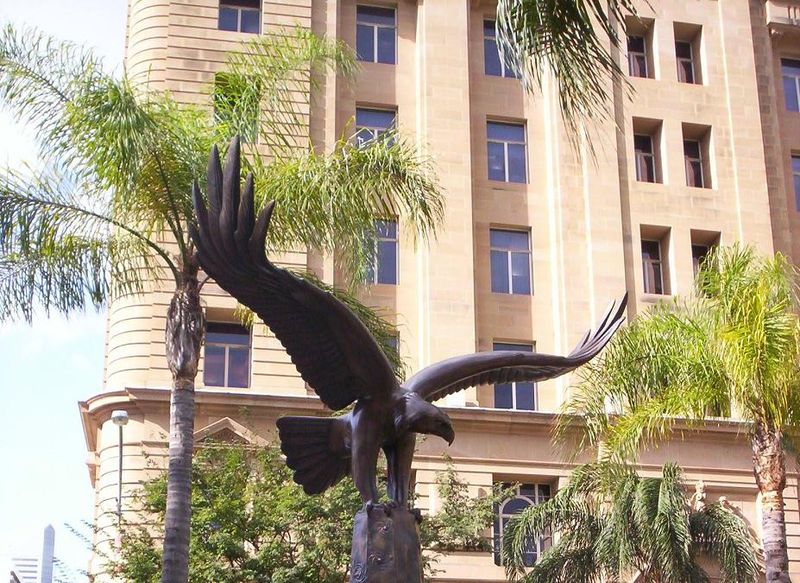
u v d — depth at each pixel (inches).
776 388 821.9
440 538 1101.1
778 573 829.2
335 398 294.5
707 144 1585.9
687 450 1380.4
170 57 1429.6
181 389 766.5
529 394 1409.9
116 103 749.9
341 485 1024.9
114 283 862.5
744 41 1631.4
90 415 1344.7
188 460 753.6
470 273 1428.4
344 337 285.7
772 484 841.5
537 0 449.4
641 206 1518.2
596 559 1011.3
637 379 892.6
